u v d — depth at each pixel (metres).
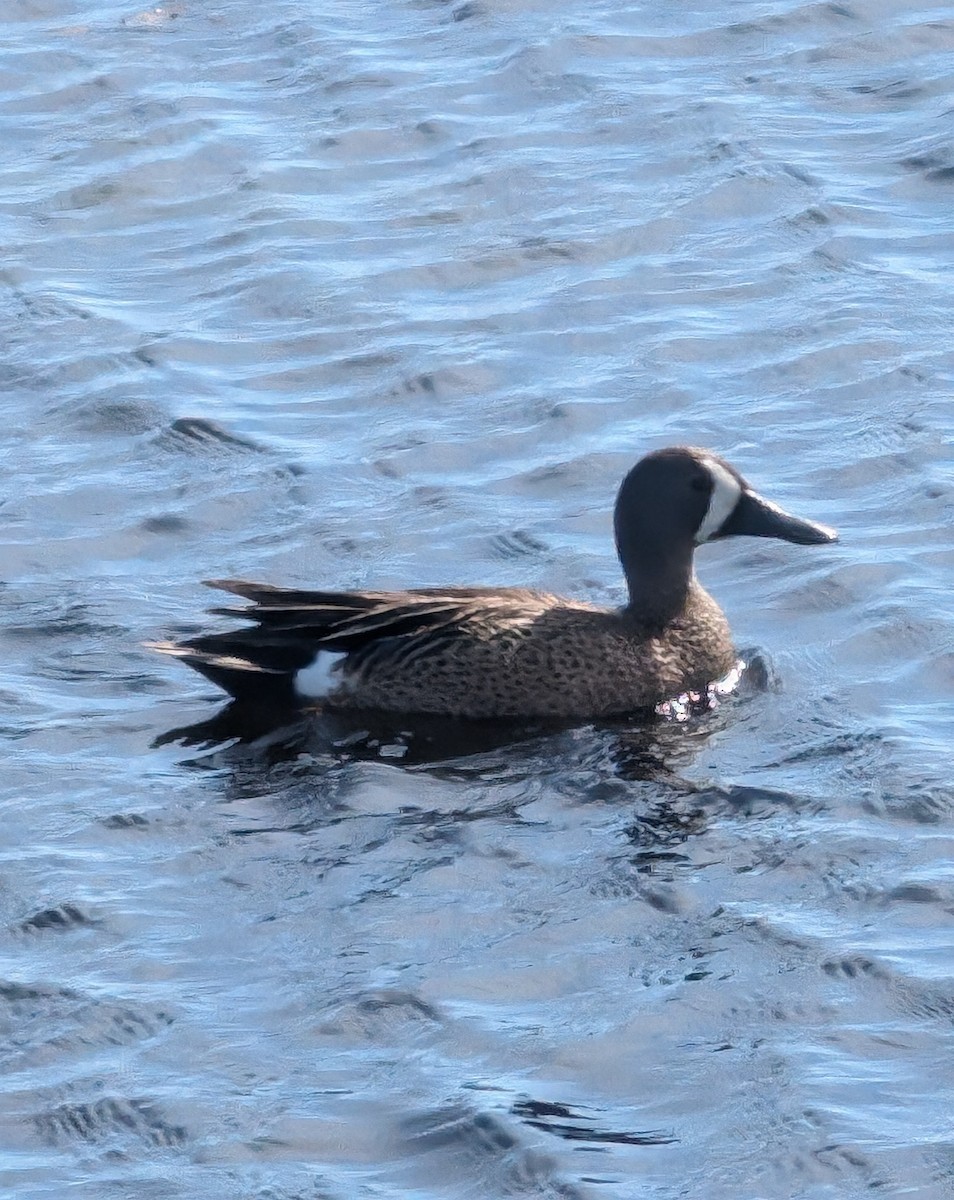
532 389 18.92
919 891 12.20
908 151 22.83
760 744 14.08
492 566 16.48
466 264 21.11
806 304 20.12
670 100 24.05
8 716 14.45
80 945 11.95
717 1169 10.20
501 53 25.22
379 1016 11.33
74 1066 10.98
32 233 22.00
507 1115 10.54
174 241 21.77
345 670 14.62
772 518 15.20
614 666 14.70
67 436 18.48
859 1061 10.90
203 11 26.81
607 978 11.61
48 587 16.22
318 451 18.09
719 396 18.77
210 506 17.33
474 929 12.07
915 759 13.60
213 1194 10.13
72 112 24.41
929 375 18.84
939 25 25.39
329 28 26.11
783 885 12.38
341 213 22.12
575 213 21.92
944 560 16.14
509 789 13.59
